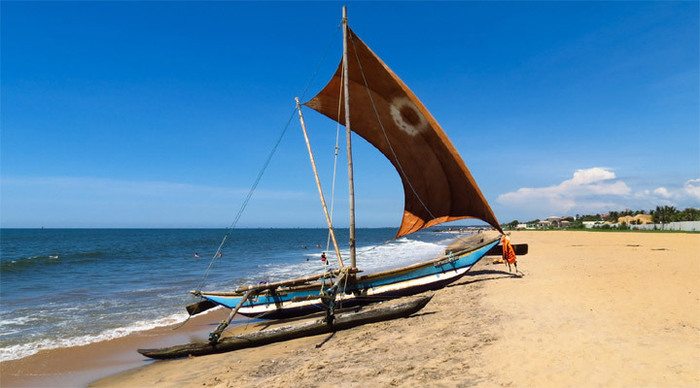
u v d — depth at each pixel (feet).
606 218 556.92
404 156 62.08
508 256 62.28
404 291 51.34
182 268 125.70
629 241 157.79
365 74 55.52
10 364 37.22
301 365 30.55
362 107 59.88
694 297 41.70
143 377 33.06
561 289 48.37
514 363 25.88
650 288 46.98
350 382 25.46
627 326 31.89
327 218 52.01
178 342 44.45
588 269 66.90
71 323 52.95
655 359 24.80
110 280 96.53
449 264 53.62
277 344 39.11
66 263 143.64
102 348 42.19
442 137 53.67
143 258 169.27
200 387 29.01
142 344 43.78
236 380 29.17
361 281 49.75
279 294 48.85
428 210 62.90
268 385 26.71
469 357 27.73
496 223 55.26
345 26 52.65
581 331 31.09
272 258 168.66
